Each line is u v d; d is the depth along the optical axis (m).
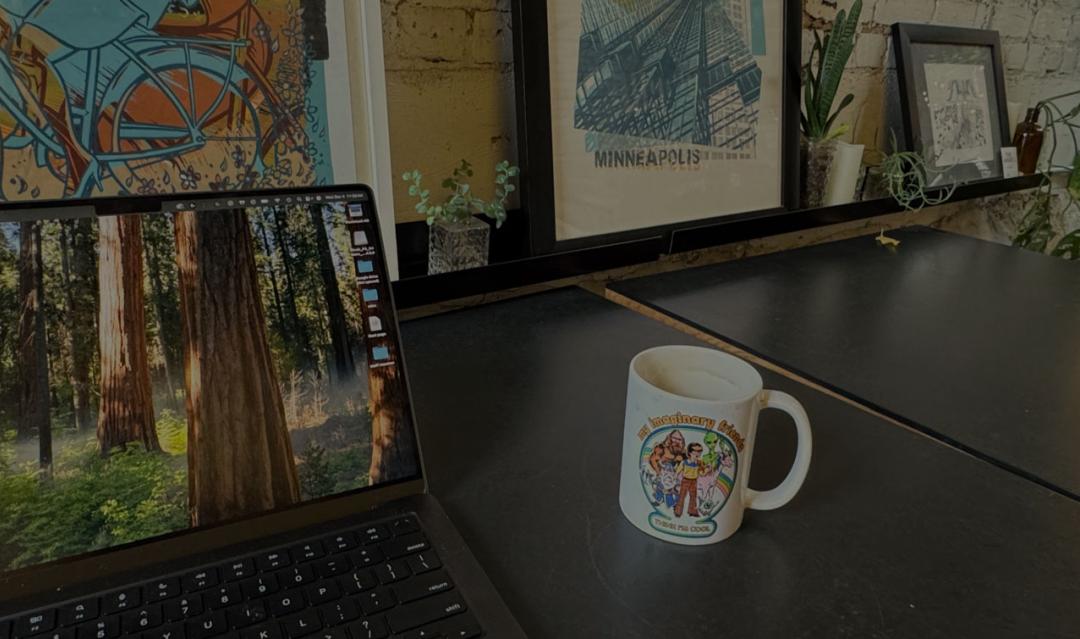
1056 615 0.43
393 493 0.51
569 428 0.62
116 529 0.43
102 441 0.43
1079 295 1.01
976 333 0.87
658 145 1.01
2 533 0.40
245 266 0.49
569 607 0.42
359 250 0.53
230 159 0.70
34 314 0.42
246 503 0.46
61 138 0.62
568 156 0.93
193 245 0.47
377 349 0.52
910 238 1.31
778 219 1.16
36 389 0.42
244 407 0.47
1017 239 1.79
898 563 0.47
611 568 0.46
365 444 0.51
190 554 0.44
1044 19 1.79
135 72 0.65
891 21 1.42
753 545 0.48
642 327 0.86
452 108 0.90
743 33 1.09
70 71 0.62
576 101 0.92
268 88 0.71
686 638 0.40
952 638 0.41
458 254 0.85
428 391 0.69
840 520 0.51
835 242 1.28
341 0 0.73
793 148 1.17
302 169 0.74
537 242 0.90
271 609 0.40
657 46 0.99
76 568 0.42
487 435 0.61
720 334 0.85
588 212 0.96
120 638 0.37
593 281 1.10
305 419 0.49
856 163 1.25
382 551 0.45
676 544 0.48
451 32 0.87
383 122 0.78
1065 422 0.65
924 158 1.39
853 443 0.61
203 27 0.67
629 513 0.50
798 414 0.48
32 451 0.42
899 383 0.73
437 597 0.41
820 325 0.88
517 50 0.86
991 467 0.58
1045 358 0.80
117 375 0.44
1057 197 1.95
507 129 0.96
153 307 0.46
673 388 0.52
